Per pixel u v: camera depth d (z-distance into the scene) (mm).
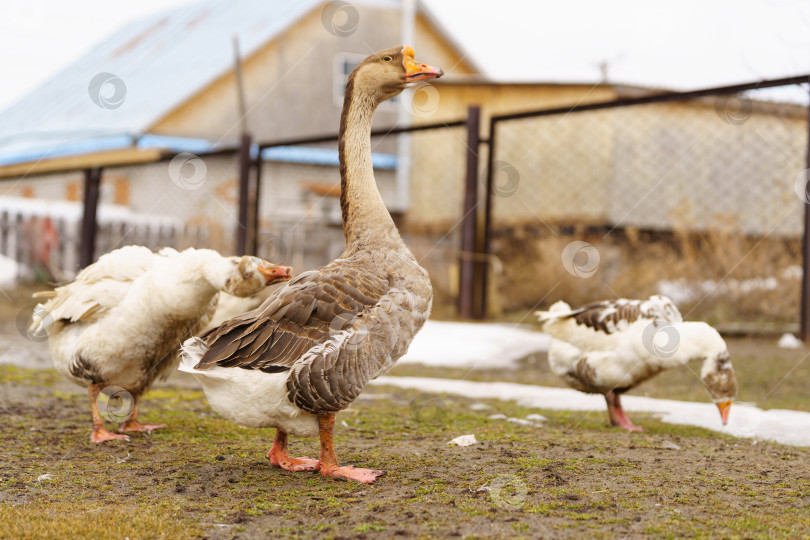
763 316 10867
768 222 13703
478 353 8656
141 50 27547
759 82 7680
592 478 3732
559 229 14711
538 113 10031
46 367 7777
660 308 5297
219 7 27031
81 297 4566
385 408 5930
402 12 21641
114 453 4324
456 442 4586
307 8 20594
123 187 20078
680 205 13219
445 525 3025
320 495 3482
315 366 3496
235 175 19906
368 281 3721
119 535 2932
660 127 14297
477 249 11492
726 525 3020
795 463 4145
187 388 6781
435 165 18000
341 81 21141
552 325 5559
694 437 4957
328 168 21047
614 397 5367
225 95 20109
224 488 3619
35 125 24406
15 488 3576
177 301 4367
